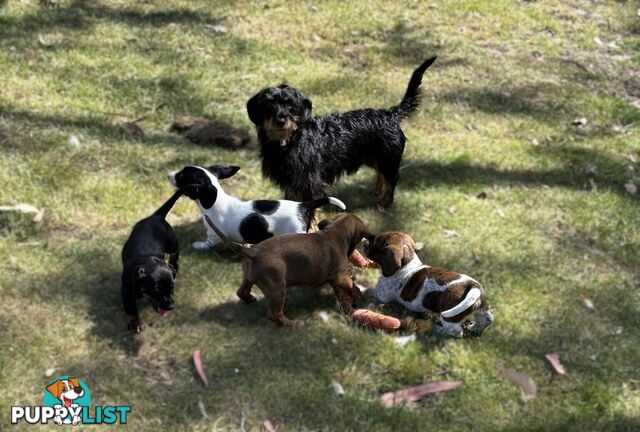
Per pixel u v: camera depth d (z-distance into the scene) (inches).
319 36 151.0
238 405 91.1
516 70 148.1
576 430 91.6
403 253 99.7
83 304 98.4
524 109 138.5
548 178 124.1
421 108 135.8
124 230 108.0
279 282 95.5
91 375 92.4
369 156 113.9
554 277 107.7
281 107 106.7
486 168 124.7
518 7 169.9
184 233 108.7
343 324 99.0
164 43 143.1
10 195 110.0
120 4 152.5
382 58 147.5
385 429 90.2
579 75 149.0
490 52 152.8
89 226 108.0
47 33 141.7
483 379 95.3
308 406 91.4
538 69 149.4
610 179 125.1
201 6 154.4
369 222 113.5
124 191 112.9
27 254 103.3
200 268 104.1
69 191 111.7
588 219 117.1
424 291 98.8
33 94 127.3
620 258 111.9
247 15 153.6
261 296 101.6
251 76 138.1
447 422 91.4
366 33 153.6
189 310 99.3
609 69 152.3
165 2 154.3
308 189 109.4
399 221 114.3
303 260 96.4
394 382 94.7
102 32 143.8
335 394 92.7
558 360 97.4
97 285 100.8
